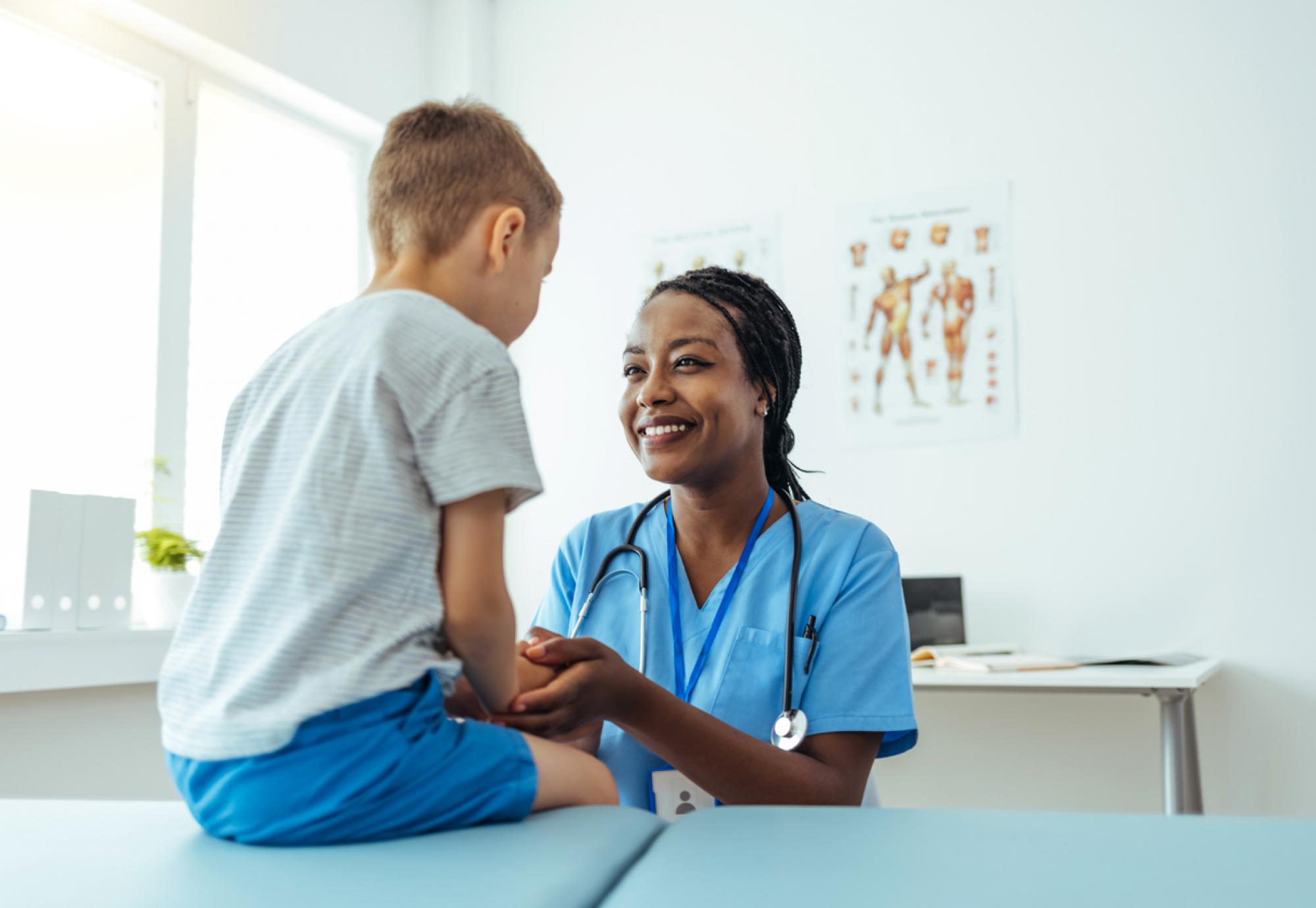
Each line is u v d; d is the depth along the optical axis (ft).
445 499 2.19
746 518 3.65
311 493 2.15
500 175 2.88
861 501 8.95
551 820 2.26
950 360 8.77
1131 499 8.16
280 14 8.86
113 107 7.89
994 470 8.57
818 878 1.78
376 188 2.87
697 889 1.76
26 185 7.22
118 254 7.79
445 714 2.48
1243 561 7.82
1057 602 8.28
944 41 9.05
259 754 2.06
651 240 9.92
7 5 7.14
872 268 9.09
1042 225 8.61
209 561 2.29
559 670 2.65
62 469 7.28
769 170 9.55
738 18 9.83
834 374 9.12
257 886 1.83
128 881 1.88
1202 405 8.02
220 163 8.81
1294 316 7.84
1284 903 1.61
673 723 2.78
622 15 10.30
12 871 1.95
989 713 8.38
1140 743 7.98
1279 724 7.63
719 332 3.50
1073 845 1.94
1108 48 8.52
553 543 9.94
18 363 7.06
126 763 7.12
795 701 3.31
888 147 9.16
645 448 3.52
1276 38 8.05
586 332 10.07
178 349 8.11
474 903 1.71
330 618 2.09
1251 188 8.04
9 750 6.45
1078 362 8.40
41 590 6.41
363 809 2.08
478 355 2.34
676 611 3.62
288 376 2.39
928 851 1.91
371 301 2.45
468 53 10.48
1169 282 8.20
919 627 8.00
